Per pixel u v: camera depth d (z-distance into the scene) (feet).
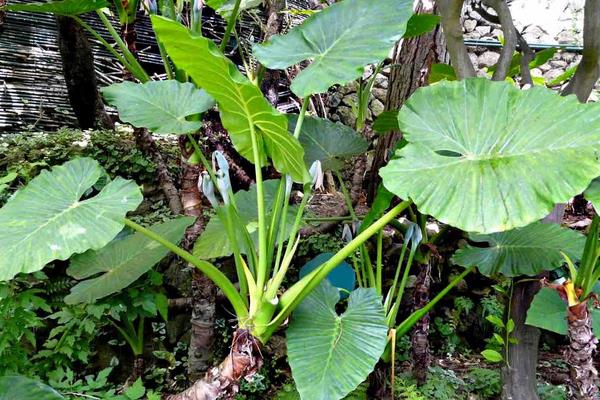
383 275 8.13
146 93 5.28
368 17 4.54
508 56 5.39
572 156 3.26
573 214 10.46
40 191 4.30
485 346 8.34
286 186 4.64
